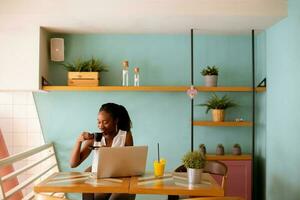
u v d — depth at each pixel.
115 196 2.58
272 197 3.46
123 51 3.88
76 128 3.86
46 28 3.57
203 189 1.99
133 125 3.89
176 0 3.08
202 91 3.85
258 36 3.91
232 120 3.93
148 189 2.00
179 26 3.53
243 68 3.92
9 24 3.24
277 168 3.33
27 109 3.84
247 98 3.94
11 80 3.38
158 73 3.89
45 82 3.53
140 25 3.48
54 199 1.65
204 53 3.92
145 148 2.31
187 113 3.91
